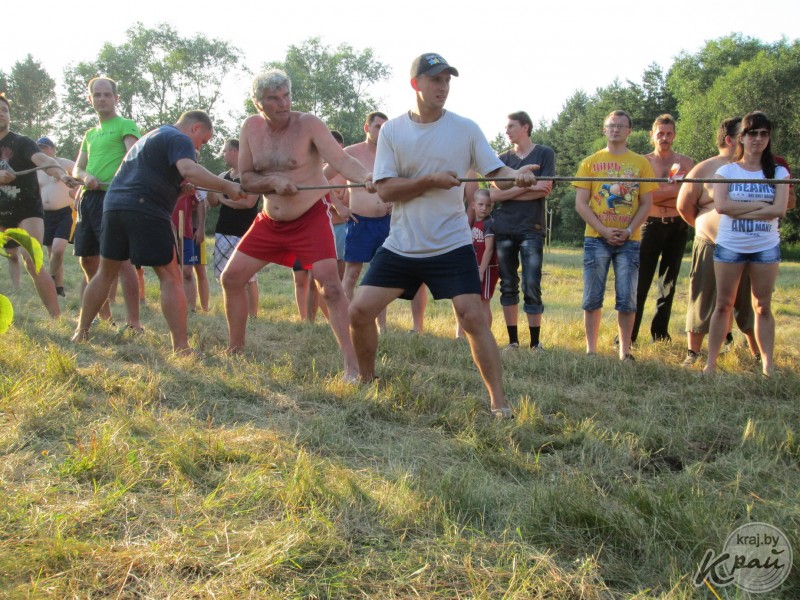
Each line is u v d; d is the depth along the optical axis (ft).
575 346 23.95
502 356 20.51
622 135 21.26
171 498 9.70
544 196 22.39
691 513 9.39
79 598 7.40
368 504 9.77
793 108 128.67
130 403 13.50
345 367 16.79
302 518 9.25
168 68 183.32
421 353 20.34
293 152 17.12
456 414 13.92
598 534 9.17
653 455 12.62
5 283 34.47
